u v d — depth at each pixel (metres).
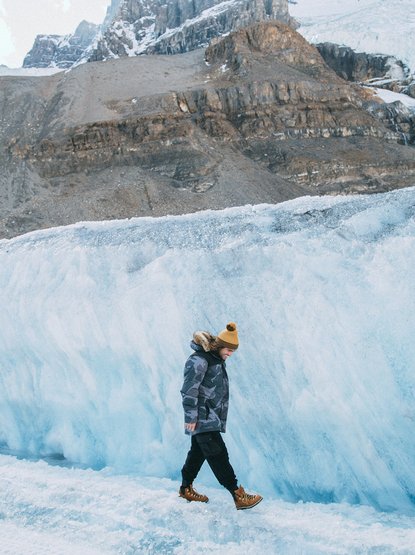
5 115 66.31
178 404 5.49
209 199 52.44
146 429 5.72
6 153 59.94
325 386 4.84
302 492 4.75
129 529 3.70
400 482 4.46
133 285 6.14
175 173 55.56
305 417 4.88
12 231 48.72
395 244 5.23
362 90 76.38
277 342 5.16
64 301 6.43
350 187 56.72
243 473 5.09
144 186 53.72
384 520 3.86
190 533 3.66
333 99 67.94
